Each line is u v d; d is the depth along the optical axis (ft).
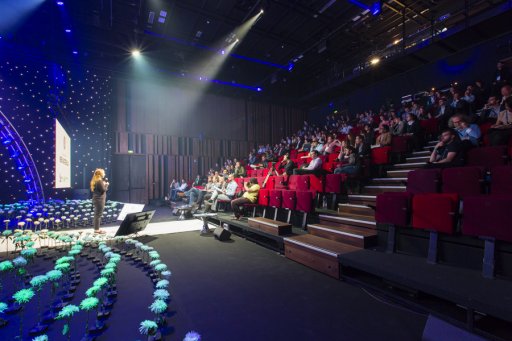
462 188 9.81
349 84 40.63
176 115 43.06
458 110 19.13
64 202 26.43
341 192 15.78
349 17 30.48
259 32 32.78
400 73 36.73
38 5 26.37
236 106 48.47
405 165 17.02
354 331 6.46
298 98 49.32
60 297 8.40
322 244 11.23
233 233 17.92
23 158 28.60
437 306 7.17
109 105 37.01
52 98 31.19
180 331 6.54
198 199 27.02
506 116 12.96
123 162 38.47
